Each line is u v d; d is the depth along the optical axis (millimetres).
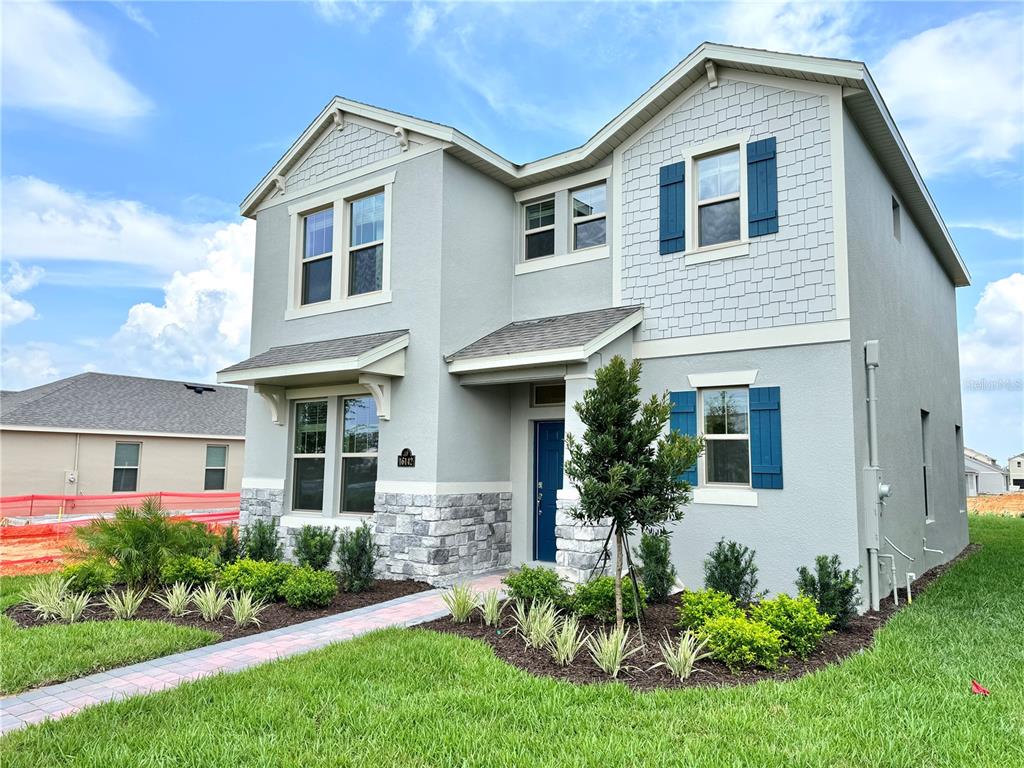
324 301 11102
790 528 7824
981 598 8000
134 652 5906
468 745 3895
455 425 9555
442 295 9531
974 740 3926
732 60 8547
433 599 8125
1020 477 72125
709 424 8711
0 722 4492
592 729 4113
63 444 21422
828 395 7754
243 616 6926
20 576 10539
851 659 5492
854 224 8133
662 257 9258
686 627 6352
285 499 11039
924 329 11688
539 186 10867
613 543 8406
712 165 9070
